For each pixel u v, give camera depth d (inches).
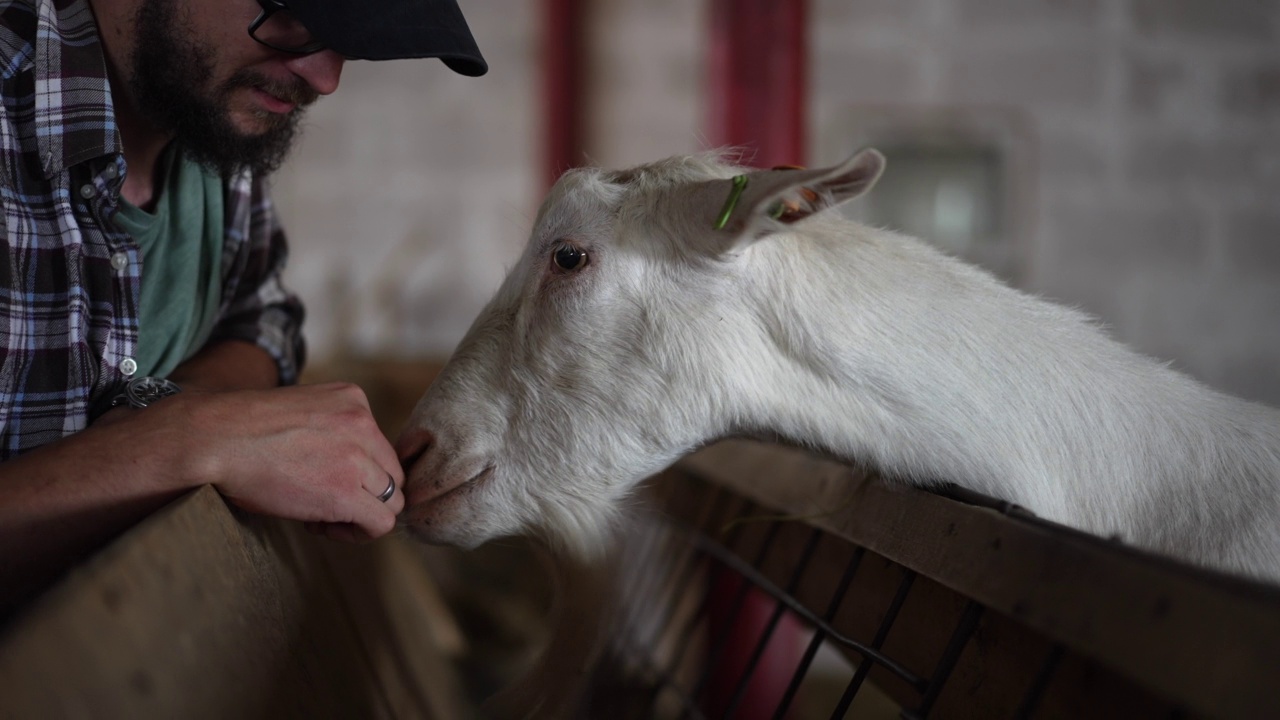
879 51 186.4
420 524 60.7
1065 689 33.2
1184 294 188.9
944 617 43.6
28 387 51.3
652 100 188.4
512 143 189.6
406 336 189.6
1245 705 23.4
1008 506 41.5
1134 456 56.9
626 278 59.2
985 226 188.1
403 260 189.8
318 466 46.3
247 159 59.9
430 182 189.8
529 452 60.1
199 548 37.7
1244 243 188.4
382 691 64.1
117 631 28.2
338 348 181.3
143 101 56.6
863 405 56.7
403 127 189.0
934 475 55.6
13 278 50.8
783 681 106.7
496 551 129.0
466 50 56.9
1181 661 25.8
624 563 69.6
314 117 187.9
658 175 61.6
